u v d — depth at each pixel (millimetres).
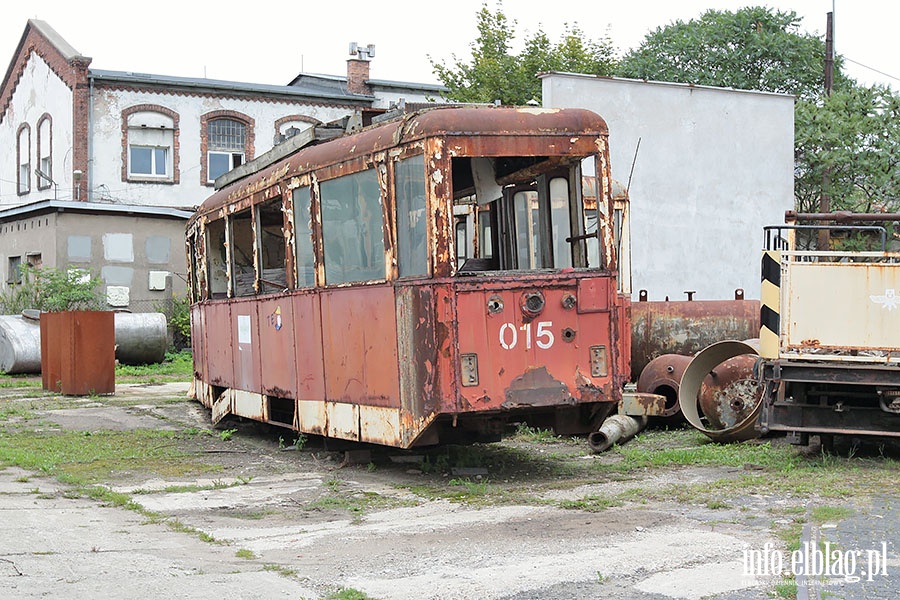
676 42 42438
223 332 15242
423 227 9750
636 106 25469
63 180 41062
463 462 11336
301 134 12438
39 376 26000
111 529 8180
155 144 41125
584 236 10305
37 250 33500
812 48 41812
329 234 11359
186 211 34125
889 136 30219
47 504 9289
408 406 9922
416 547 7414
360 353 10758
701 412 13984
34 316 26672
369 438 10641
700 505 8680
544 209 10734
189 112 41500
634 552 6957
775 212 27047
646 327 17016
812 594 5809
